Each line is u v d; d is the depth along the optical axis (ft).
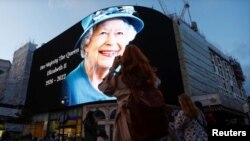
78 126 98.17
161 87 91.97
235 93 178.91
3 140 34.65
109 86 6.25
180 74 98.37
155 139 4.98
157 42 100.01
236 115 113.70
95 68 104.37
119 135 5.73
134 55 5.74
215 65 162.30
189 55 119.65
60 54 127.75
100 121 93.15
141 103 5.11
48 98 122.21
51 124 115.55
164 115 5.18
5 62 195.93
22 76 174.09
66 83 114.32
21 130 138.72
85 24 118.32
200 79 121.19
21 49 193.67
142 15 105.81
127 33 104.22
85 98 101.09
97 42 108.06
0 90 185.78
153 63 95.76
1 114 141.90
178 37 118.83
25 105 139.23
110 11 110.83
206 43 157.07
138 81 5.39
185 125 10.64
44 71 135.64
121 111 5.73
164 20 106.22
